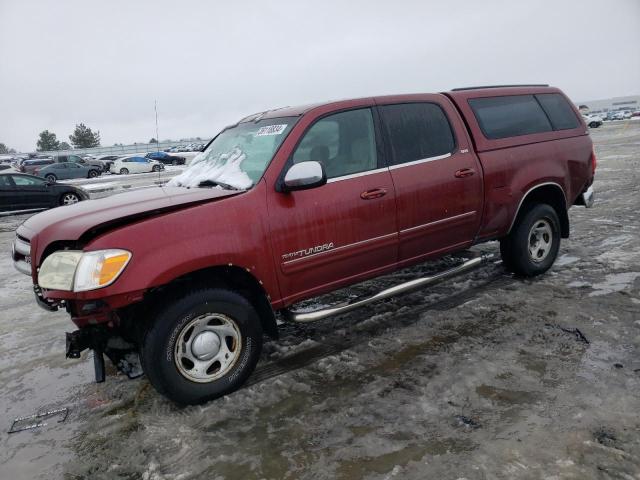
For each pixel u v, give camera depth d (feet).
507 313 13.91
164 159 140.46
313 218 11.37
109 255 9.21
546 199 17.04
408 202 12.85
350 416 9.70
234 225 10.37
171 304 9.87
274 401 10.43
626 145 69.77
